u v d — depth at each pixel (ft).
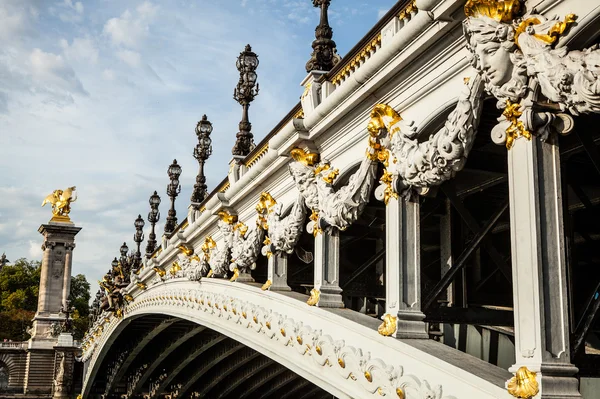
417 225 40.50
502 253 56.54
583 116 34.68
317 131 49.70
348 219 46.98
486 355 52.29
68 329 307.17
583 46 29.07
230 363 120.16
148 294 127.75
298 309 53.78
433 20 34.68
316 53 54.08
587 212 46.50
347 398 45.60
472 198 51.85
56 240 352.08
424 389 35.68
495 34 30.40
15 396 305.73
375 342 41.60
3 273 458.91
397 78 40.32
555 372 28.58
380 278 59.98
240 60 78.48
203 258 85.10
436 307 41.63
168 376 151.94
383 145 41.81
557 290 29.40
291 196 59.36
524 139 30.45
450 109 36.91
